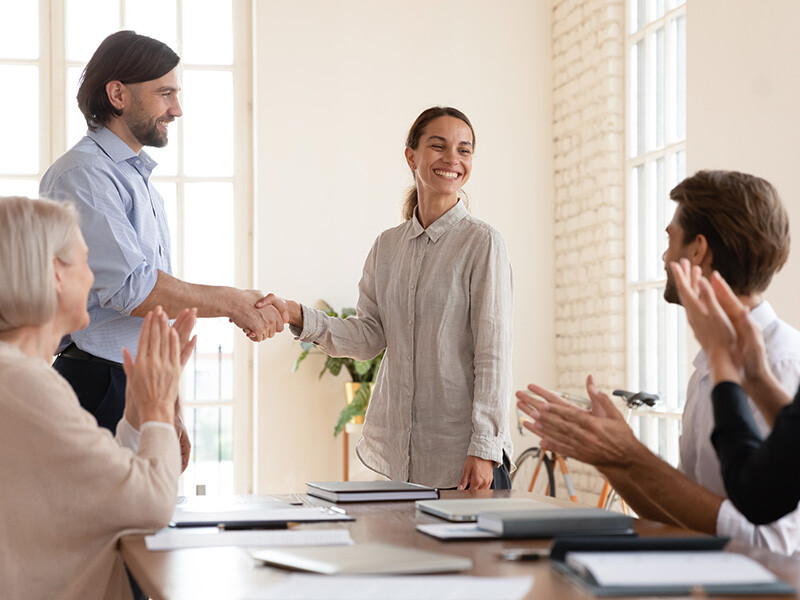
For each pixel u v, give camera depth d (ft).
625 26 18.16
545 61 20.77
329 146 20.01
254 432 20.01
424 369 8.98
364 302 9.80
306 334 9.66
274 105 19.86
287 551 4.59
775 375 5.40
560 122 20.36
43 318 5.73
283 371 19.61
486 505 5.98
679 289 4.92
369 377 19.13
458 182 9.16
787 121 12.26
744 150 13.14
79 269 6.03
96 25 19.97
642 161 17.58
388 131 20.22
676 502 5.20
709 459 5.62
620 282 18.17
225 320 20.18
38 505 5.28
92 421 5.49
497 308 8.81
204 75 20.35
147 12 20.17
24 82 19.74
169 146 20.18
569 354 19.95
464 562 4.19
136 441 6.44
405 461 8.98
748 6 13.02
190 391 20.07
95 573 5.28
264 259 19.70
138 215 9.20
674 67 16.57
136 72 9.12
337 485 7.36
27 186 19.69
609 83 18.21
